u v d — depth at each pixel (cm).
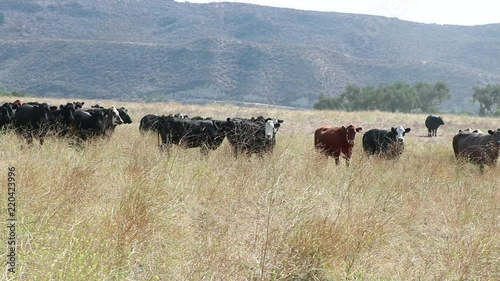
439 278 812
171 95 14788
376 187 1298
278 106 13162
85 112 1886
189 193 1134
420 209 1190
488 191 1380
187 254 822
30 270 675
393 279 827
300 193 1080
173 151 1692
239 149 1728
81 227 824
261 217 959
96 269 698
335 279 804
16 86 15588
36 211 874
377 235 941
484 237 941
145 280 728
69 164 1200
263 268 773
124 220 847
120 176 1158
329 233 866
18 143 1595
